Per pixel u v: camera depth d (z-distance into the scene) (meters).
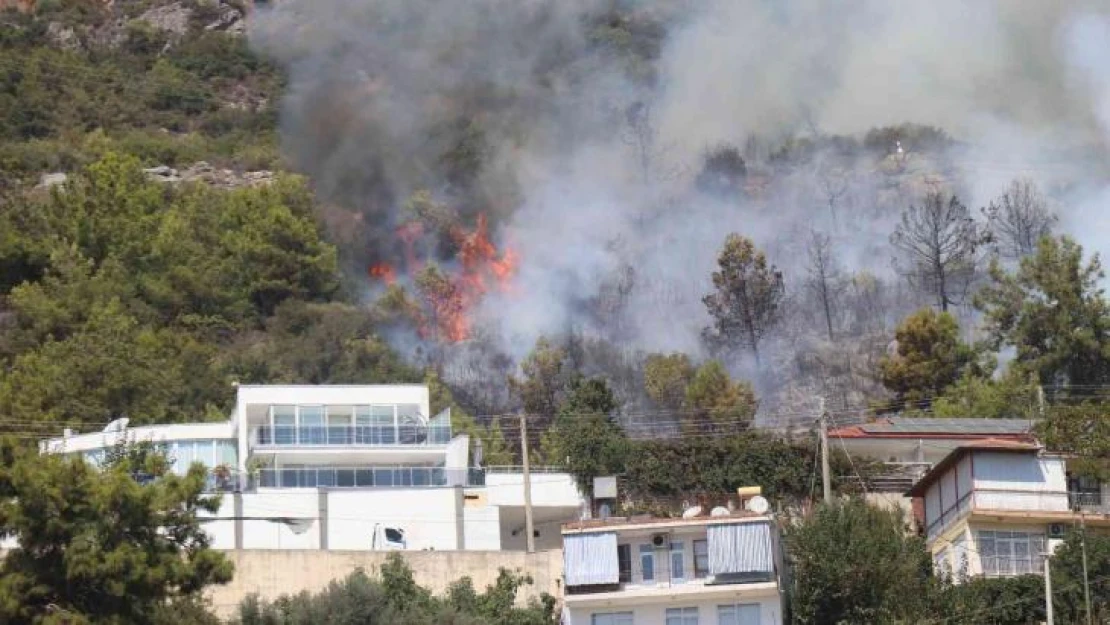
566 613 181.75
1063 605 182.00
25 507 145.75
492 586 192.38
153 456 174.88
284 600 177.75
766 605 180.00
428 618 174.50
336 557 197.12
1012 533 196.12
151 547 150.25
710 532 182.88
